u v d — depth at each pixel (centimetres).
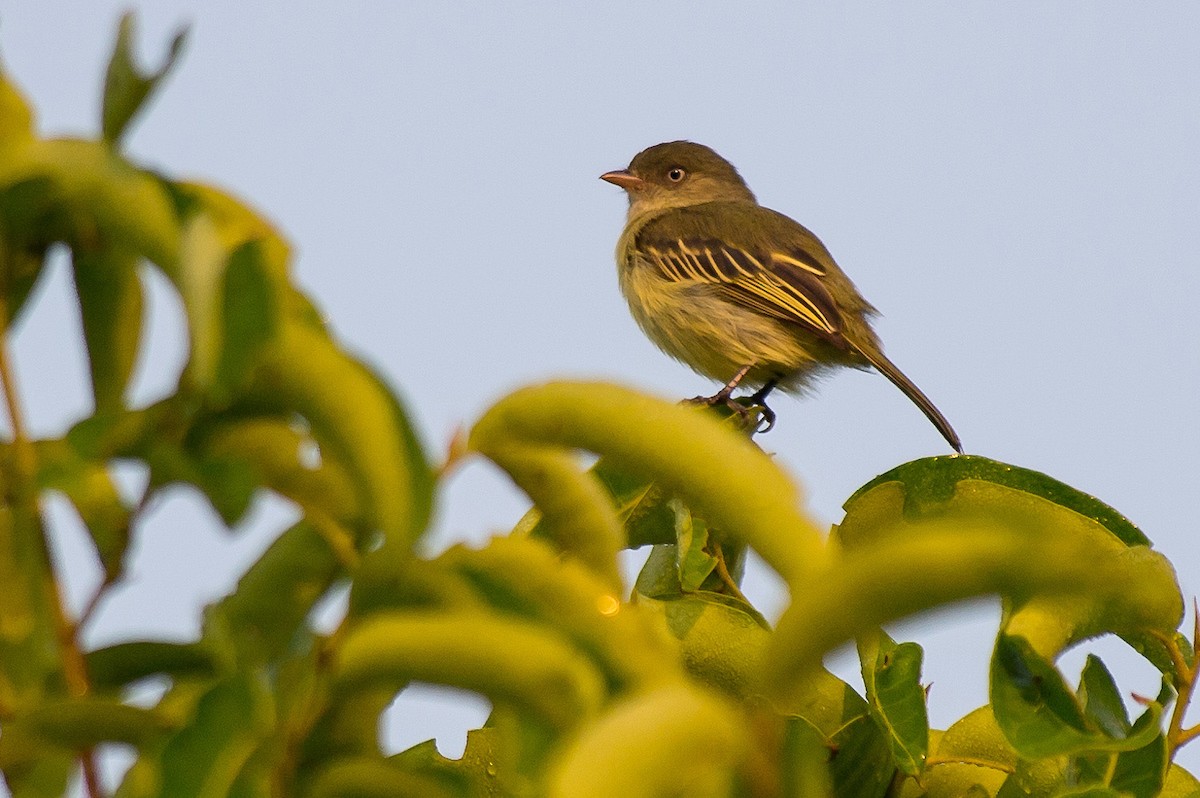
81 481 327
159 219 330
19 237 348
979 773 620
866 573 304
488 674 321
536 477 388
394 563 324
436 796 343
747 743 303
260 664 380
